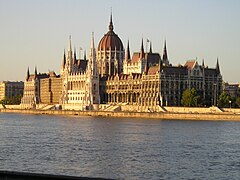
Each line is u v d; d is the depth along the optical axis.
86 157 139.88
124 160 135.00
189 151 155.62
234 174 116.94
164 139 194.88
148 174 116.31
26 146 165.38
